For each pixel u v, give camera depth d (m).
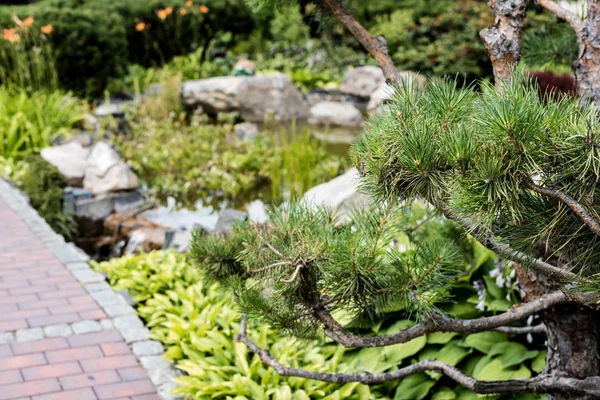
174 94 12.16
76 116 10.51
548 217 1.79
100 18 12.20
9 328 4.16
